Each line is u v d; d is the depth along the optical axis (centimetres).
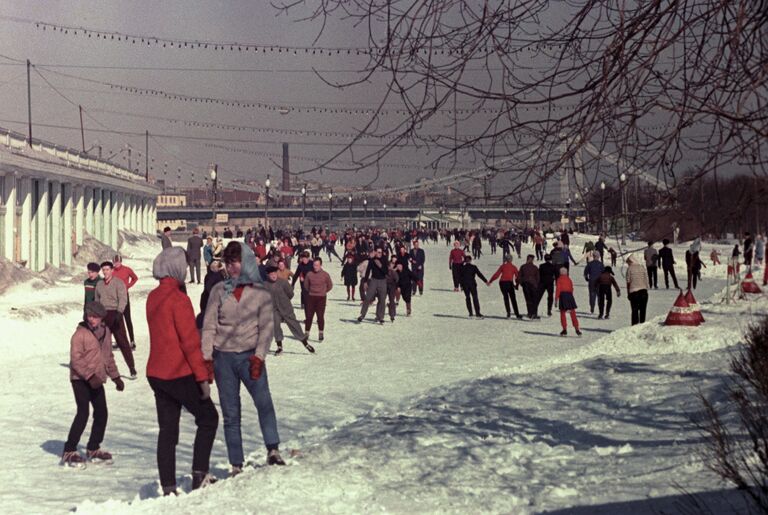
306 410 1299
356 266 3662
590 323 2605
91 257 5306
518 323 2653
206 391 803
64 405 1407
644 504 652
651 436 927
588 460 845
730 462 712
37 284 3478
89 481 905
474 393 1338
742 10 442
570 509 666
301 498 713
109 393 1518
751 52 459
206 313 841
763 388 936
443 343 2161
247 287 846
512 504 698
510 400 1245
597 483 744
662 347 1705
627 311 2989
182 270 810
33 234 4341
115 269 2122
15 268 3472
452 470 811
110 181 6200
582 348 1822
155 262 805
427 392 1407
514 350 1991
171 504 703
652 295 3516
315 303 2236
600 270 2820
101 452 995
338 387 1513
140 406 1384
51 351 2141
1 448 1082
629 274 2202
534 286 2747
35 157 4200
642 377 1342
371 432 1034
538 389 1327
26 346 2131
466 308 3206
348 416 1212
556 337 2256
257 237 7144
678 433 921
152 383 796
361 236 6738
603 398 1205
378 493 727
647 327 1867
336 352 2027
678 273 4747
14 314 2402
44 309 2583
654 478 730
